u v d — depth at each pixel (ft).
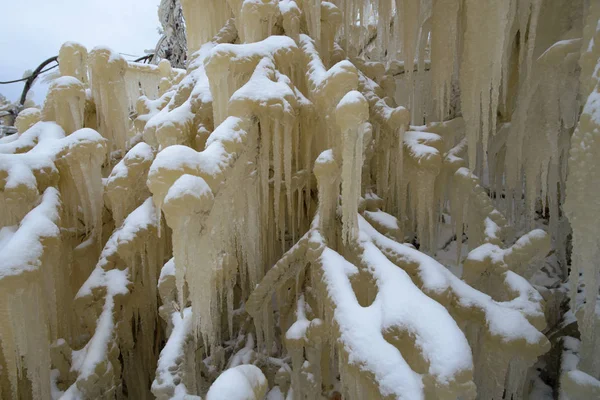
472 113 11.49
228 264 12.82
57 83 17.88
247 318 15.79
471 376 6.81
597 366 8.93
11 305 11.13
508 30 11.43
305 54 13.79
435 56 13.03
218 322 14.02
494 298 11.30
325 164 10.91
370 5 18.34
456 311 10.15
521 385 9.60
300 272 13.52
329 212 12.02
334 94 10.55
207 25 20.30
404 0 13.43
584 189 7.59
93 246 17.26
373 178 16.57
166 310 13.73
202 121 15.26
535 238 10.89
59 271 14.29
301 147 14.49
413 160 12.80
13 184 13.92
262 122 11.52
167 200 8.34
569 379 8.68
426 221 14.60
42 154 15.44
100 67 19.01
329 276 10.32
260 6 13.51
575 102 10.72
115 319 14.58
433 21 12.76
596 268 7.82
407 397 6.88
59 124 18.43
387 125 13.39
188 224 8.71
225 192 10.62
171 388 11.25
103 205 17.76
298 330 11.14
